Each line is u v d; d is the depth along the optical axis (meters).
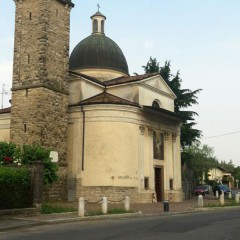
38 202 21.89
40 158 25.80
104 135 35.00
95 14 46.84
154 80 41.19
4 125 41.00
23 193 21.50
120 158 34.84
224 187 63.94
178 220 19.97
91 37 45.69
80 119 36.22
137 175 35.94
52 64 34.22
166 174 40.66
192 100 52.56
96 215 21.58
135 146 36.16
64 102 35.25
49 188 32.88
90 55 43.88
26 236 14.29
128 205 24.75
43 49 33.38
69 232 15.18
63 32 35.78
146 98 39.47
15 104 34.06
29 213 21.16
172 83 52.56
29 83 33.62
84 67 43.41
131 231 15.16
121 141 35.16
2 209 20.25
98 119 35.34
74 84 37.84
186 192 50.31
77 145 35.94
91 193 34.50
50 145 33.31
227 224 17.56
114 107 35.41
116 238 13.13
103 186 34.19
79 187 35.03
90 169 34.91
